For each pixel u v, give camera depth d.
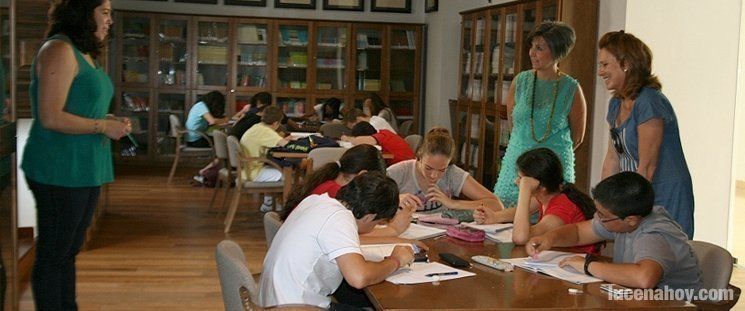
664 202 3.38
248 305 2.22
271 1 10.55
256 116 7.70
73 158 3.28
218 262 2.36
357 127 6.74
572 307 2.20
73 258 3.48
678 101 5.48
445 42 9.59
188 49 10.32
